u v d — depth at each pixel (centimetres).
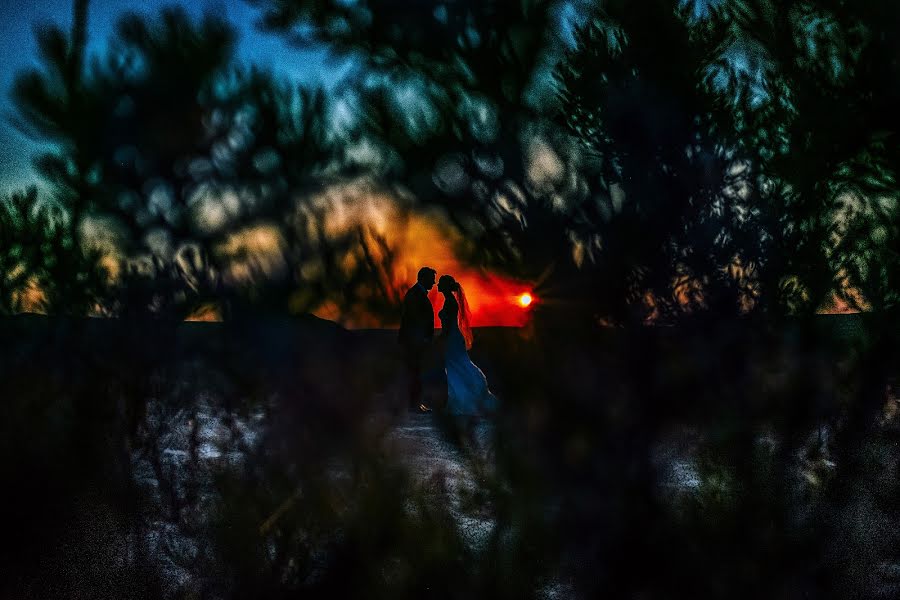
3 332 471
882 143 357
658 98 331
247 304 348
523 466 351
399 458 394
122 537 474
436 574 382
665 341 341
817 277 352
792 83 352
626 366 338
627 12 331
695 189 335
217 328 360
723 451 361
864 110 355
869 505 385
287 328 351
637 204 330
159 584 445
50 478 484
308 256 336
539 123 327
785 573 373
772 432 365
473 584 374
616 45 331
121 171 364
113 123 360
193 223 357
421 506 396
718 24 343
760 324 349
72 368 465
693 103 336
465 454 367
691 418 350
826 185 353
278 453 383
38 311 455
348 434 369
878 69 355
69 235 432
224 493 401
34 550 482
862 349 365
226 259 353
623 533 357
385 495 388
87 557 472
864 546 385
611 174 331
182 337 385
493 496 368
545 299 329
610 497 355
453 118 324
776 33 353
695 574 361
